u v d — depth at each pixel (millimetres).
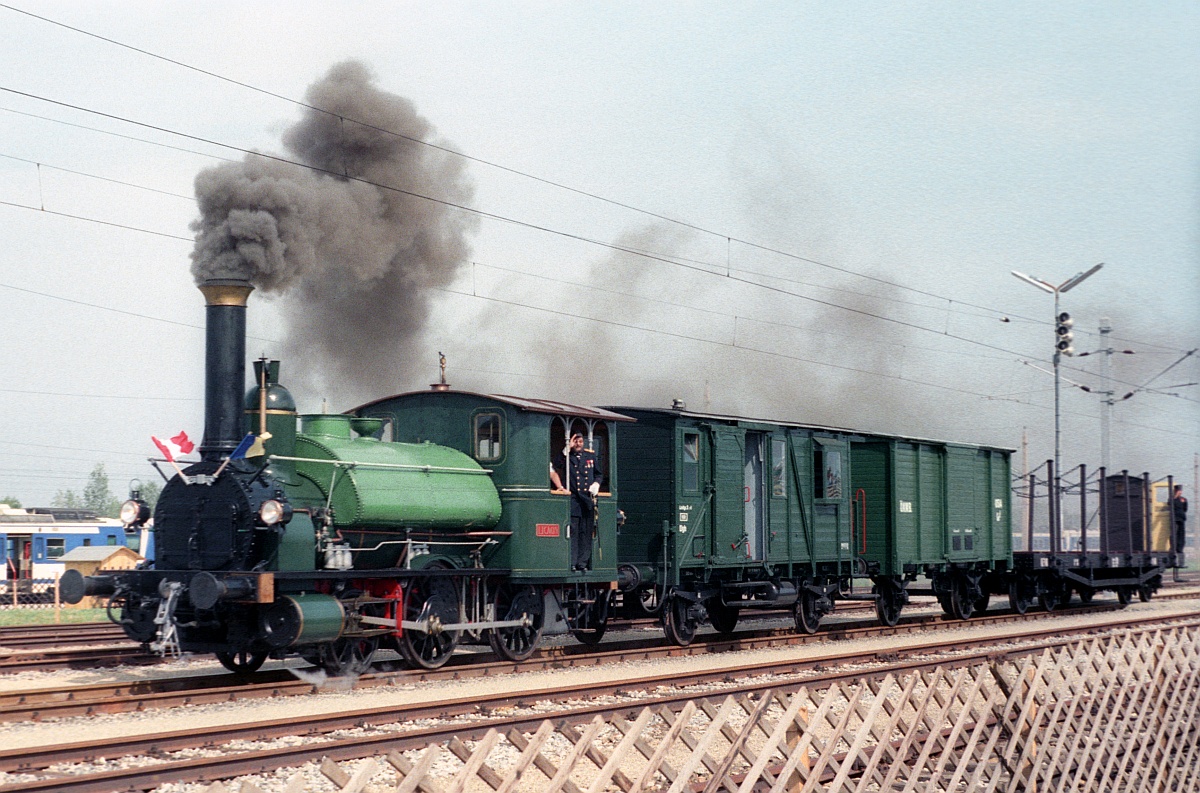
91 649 17562
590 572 17734
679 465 19531
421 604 15586
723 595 21188
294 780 6273
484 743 7410
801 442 22953
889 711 10148
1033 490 30734
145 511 14164
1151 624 23906
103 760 9031
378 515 14656
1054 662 11859
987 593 29797
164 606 13211
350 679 14273
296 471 14656
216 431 14008
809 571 23109
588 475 17766
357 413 18078
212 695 12789
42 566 43000
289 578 13586
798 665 15781
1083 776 12320
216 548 13594
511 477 16719
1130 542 32969
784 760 9820
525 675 15594
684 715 8664
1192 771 14375
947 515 26797
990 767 11289
